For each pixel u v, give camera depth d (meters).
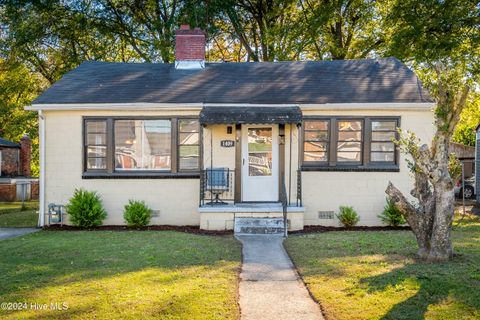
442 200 6.95
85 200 11.78
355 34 24.27
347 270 6.56
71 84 13.08
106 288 5.64
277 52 21.64
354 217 11.83
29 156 25.67
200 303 5.08
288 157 12.20
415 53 18.62
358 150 12.38
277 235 10.46
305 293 5.68
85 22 22.64
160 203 12.35
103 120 12.29
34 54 24.64
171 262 7.20
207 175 11.87
